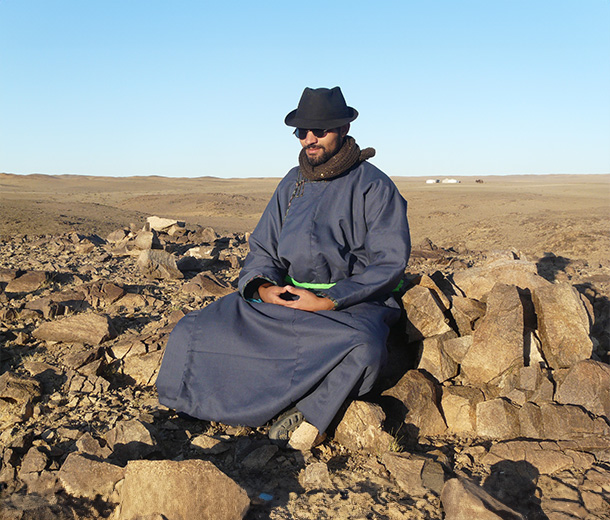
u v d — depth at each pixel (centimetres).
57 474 260
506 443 288
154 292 589
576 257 1167
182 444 304
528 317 368
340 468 281
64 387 362
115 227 2294
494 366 336
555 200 3572
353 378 292
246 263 359
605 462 275
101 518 239
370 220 333
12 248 881
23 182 12100
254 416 301
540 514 241
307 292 316
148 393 365
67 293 538
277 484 267
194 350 331
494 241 1745
